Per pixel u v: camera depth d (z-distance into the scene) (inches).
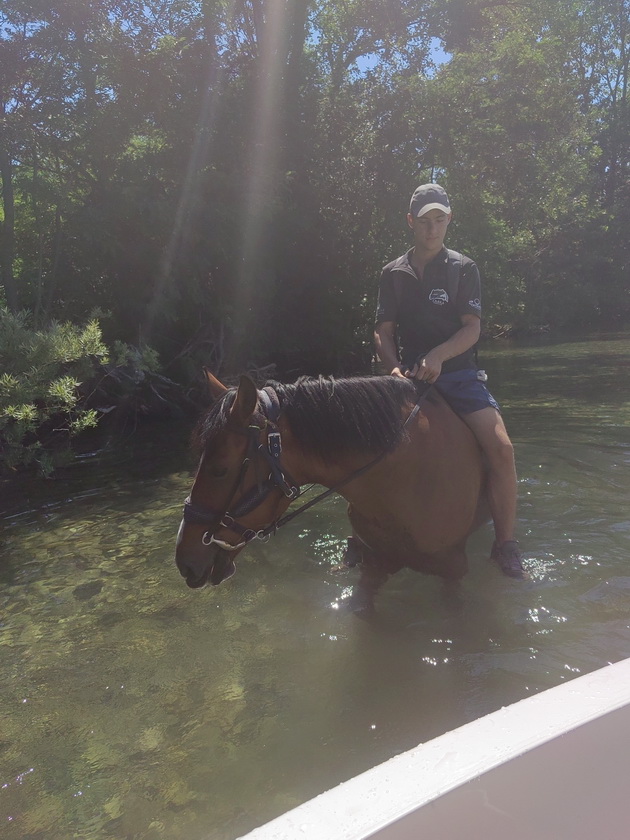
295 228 548.4
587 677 55.8
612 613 129.2
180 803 86.7
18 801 89.1
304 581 154.4
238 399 102.8
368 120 605.3
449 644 121.0
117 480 261.1
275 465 105.5
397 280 146.3
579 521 180.5
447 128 592.7
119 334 458.6
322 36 638.5
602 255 1214.3
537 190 669.9
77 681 118.1
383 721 100.8
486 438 133.8
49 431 332.8
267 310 557.0
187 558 106.3
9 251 406.3
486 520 145.2
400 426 117.1
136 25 438.9
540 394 419.2
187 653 125.3
